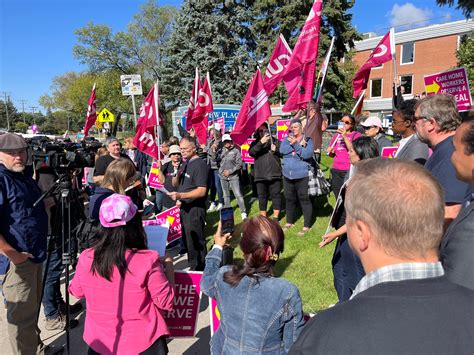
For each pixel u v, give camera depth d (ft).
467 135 5.31
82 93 136.46
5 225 9.14
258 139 21.71
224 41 70.74
